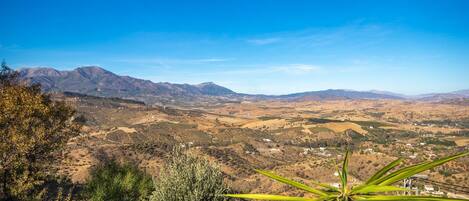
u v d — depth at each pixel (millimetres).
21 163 14914
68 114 18562
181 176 11234
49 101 19328
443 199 1288
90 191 15781
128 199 15383
